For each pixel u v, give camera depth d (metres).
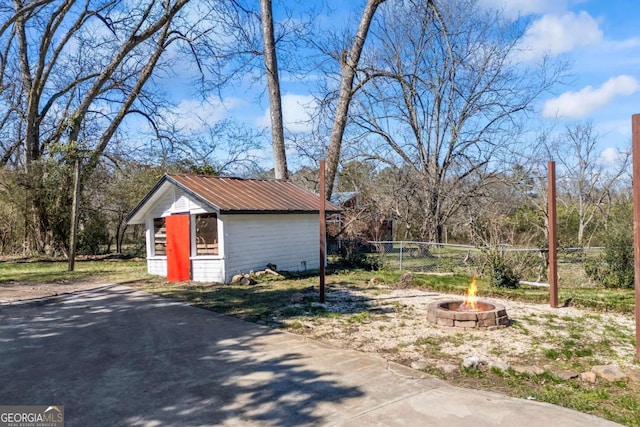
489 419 3.34
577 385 4.05
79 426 3.36
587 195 27.17
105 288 10.60
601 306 7.45
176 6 17.03
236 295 9.27
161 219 13.17
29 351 5.37
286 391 3.97
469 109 20.75
